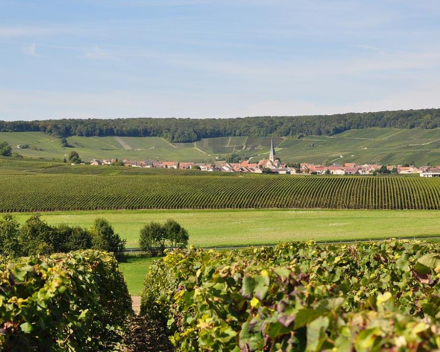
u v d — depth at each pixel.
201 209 97.44
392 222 79.50
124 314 20.53
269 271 6.74
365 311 4.13
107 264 18.67
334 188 110.12
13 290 8.54
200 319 8.12
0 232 55.75
